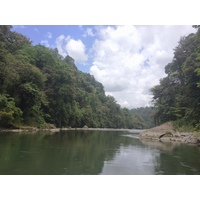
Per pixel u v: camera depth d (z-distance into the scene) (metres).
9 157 12.55
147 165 12.17
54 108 54.25
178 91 43.12
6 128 33.41
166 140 30.30
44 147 17.53
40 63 55.25
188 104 36.31
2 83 35.72
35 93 39.28
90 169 10.73
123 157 14.66
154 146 22.00
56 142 21.77
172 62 45.22
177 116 41.44
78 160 12.88
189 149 19.59
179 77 44.28
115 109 119.50
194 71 27.61
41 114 48.16
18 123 36.47
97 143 23.64
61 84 54.94
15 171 9.60
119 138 33.44
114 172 10.34
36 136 27.16
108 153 16.27
